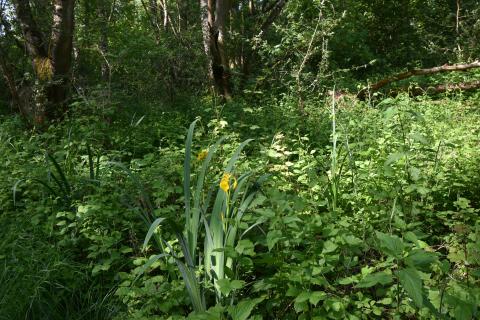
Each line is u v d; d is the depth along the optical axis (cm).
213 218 271
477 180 415
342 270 293
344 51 1361
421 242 254
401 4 1800
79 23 1093
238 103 905
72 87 889
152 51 1028
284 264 265
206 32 1147
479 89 957
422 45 1739
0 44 834
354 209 360
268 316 276
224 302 264
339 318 235
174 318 252
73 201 408
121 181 447
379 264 263
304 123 681
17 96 793
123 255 350
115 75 1013
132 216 370
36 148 586
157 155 565
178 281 287
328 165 438
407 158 363
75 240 352
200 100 1004
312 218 292
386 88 1044
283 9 1343
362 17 1661
